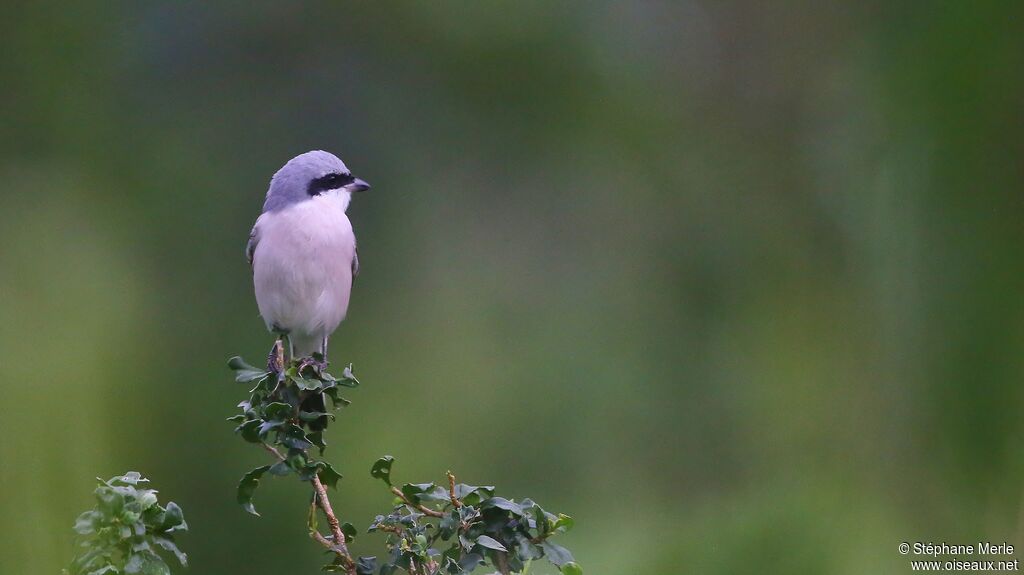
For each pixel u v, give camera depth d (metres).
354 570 5.38
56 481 8.67
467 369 13.88
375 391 13.47
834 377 11.48
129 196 14.84
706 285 14.29
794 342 12.48
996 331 7.70
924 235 8.11
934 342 8.09
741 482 11.51
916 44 8.16
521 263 14.96
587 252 15.08
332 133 15.41
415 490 5.38
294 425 5.40
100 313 13.05
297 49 15.60
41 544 7.58
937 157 7.98
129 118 15.38
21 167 14.73
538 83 15.30
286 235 8.90
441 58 15.33
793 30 15.55
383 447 12.61
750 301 13.78
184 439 12.03
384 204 15.05
